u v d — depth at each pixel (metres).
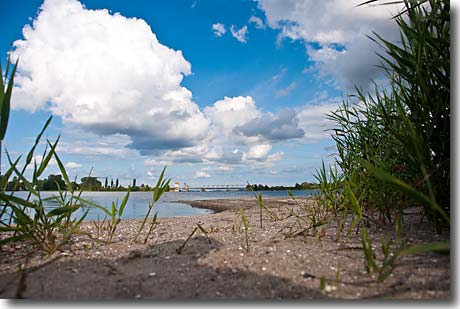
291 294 1.29
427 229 2.13
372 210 2.60
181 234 2.51
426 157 1.84
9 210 2.00
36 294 1.32
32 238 2.04
